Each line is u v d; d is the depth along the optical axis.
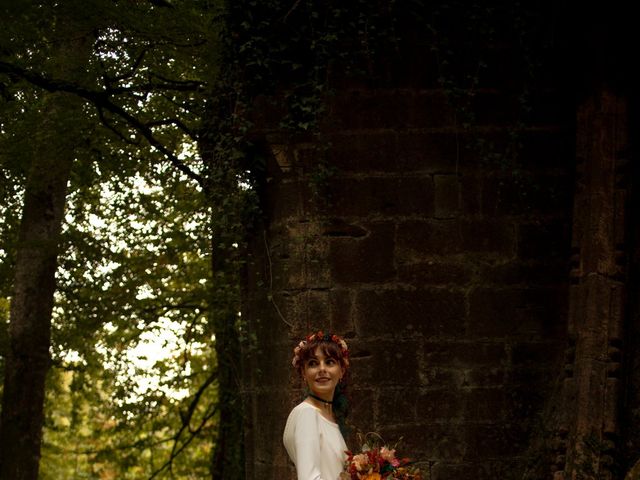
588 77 7.67
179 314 15.51
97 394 16.77
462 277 7.79
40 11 10.01
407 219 7.82
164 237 14.59
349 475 4.54
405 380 7.67
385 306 7.73
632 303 7.39
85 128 12.25
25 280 13.26
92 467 18.56
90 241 14.34
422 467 7.57
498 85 7.92
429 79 7.91
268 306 8.09
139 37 10.74
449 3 7.93
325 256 7.75
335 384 4.72
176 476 18.28
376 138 7.86
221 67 8.41
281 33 7.87
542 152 7.91
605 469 7.06
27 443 13.02
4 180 13.18
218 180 8.20
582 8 7.82
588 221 7.49
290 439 4.62
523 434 7.66
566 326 7.77
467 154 7.89
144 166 13.79
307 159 7.83
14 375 13.12
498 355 7.74
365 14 7.86
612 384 7.19
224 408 13.79
